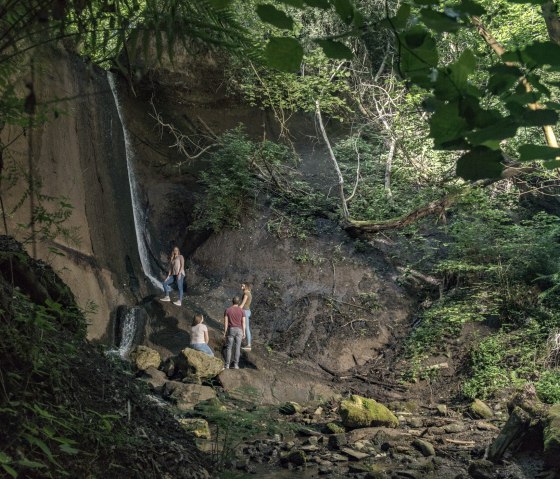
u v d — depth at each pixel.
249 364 13.91
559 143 11.28
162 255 17.66
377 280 16.55
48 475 2.98
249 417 6.96
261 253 17.30
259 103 21.42
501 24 12.77
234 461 7.35
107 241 14.79
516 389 12.21
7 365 3.26
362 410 10.47
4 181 10.77
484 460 8.27
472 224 15.72
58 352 3.88
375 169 19.45
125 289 14.84
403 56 1.13
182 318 14.95
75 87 14.73
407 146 18.11
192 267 17.50
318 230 17.80
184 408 10.83
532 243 14.65
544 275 14.56
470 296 14.89
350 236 17.48
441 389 13.34
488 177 1.04
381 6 14.52
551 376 12.16
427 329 14.73
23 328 3.53
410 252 17.02
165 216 18.12
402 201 18.20
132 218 16.83
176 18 3.02
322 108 20.17
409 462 8.70
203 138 20.06
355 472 8.20
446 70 1.10
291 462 8.43
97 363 4.70
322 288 16.44
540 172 13.09
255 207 18.22
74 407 3.67
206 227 17.88
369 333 15.45
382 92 18.64
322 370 14.62
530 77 1.06
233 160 18.52
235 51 3.10
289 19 1.13
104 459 3.59
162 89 19.72
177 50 19.00
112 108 17.39
